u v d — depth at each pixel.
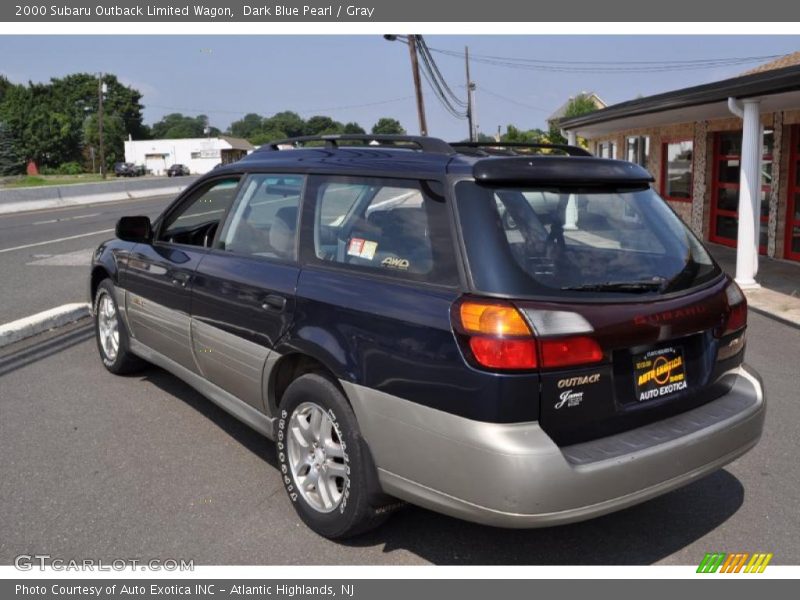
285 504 3.77
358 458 3.16
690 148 14.77
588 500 2.74
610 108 13.20
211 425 4.79
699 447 3.04
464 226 2.92
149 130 135.25
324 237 3.54
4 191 26.33
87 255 12.84
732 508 3.76
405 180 3.23
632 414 2.97
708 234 14.39
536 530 3.56
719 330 3.30
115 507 3.72
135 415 4.95
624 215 3.29
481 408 2.70
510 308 2.72
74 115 118.56
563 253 2.96
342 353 3.18
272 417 3.79
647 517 3.68
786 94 8.79
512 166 3.04
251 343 3.78
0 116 100.19
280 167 4.01
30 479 4.01
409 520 3.64
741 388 3.46
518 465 2.65
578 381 2.78
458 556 3.34
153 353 5.06
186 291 4.39
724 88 9.25
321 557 3.32
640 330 2.92
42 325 7.16
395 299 3.03
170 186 40.81
